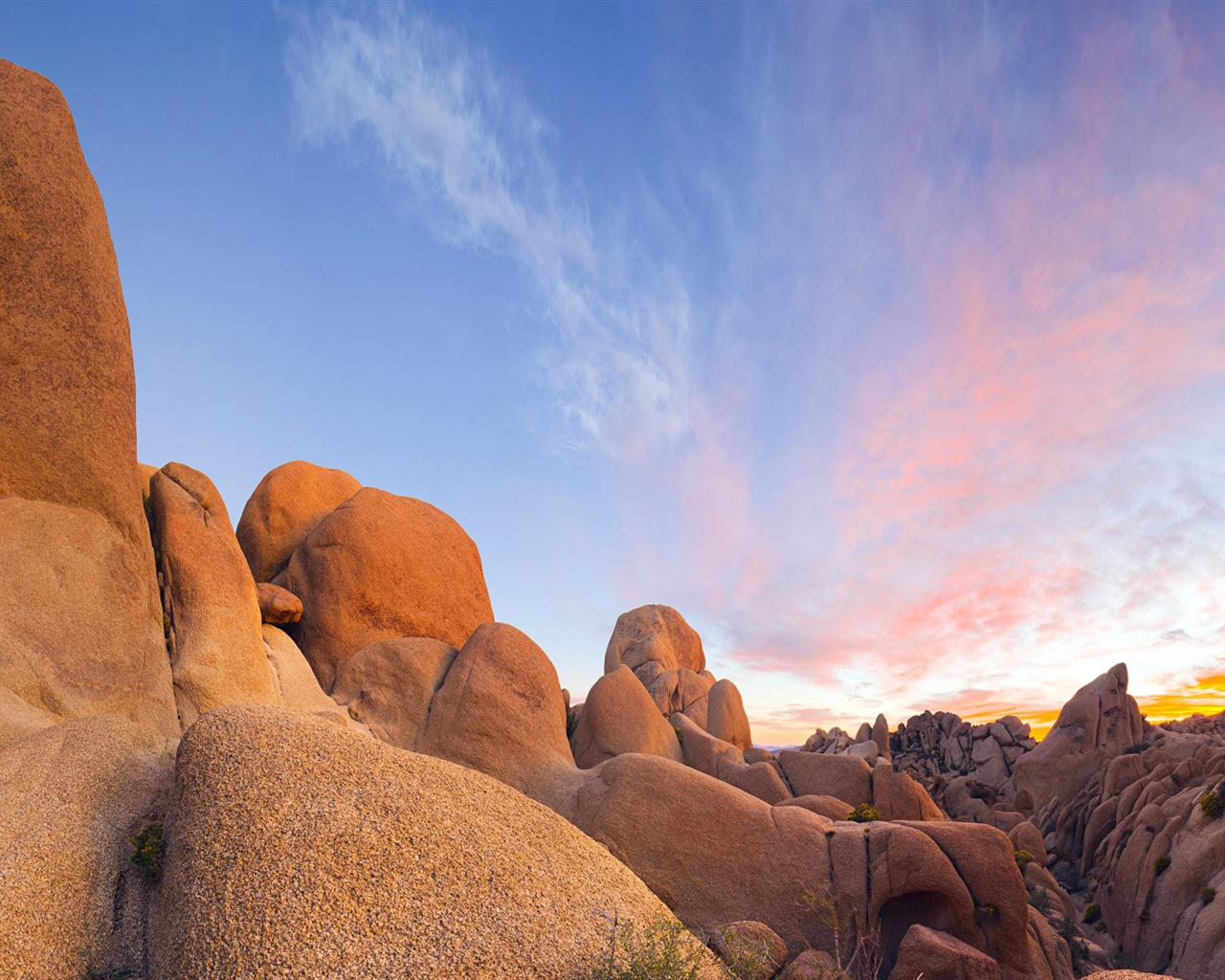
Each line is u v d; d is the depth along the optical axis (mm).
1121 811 39781
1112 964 25719
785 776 30328
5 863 10211
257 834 10617
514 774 23125
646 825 19922
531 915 10719
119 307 19984
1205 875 29141
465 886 10773
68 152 18953
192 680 19078
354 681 25469
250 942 9203
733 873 19266
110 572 18000
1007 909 18797
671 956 10258
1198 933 27078
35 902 10000
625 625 43375
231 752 12156
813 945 18266
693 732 30672
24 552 16641
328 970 9023
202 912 9750
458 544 31672
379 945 9484
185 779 12133
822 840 19844
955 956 16188
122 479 19172
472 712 24141
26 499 17438
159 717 17547
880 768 28766
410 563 29047
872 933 18156
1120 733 52594
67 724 13375
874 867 19156
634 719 28562
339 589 27438
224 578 21500
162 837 11898
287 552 29844
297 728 12914
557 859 12430
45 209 18266
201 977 9008
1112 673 54594
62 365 18328
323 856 10406
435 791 12633
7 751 12273
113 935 10461
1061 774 52375
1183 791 35469
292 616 26234
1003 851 19359
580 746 28703
